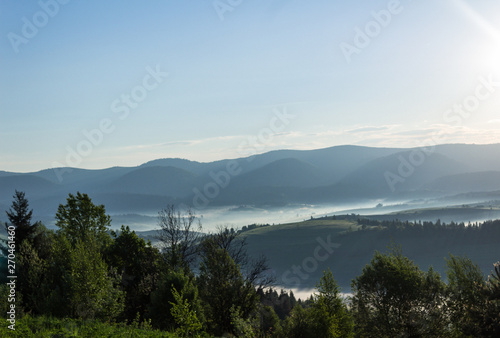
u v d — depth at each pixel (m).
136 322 24.08
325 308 28.70
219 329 35.00
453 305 28.88
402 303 30.77
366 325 32.06
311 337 27.66
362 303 32.53
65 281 28.61
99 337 16.08
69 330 16.77
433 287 30.98
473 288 27.31
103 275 29.44
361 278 32.84
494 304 25.45
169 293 31.56
